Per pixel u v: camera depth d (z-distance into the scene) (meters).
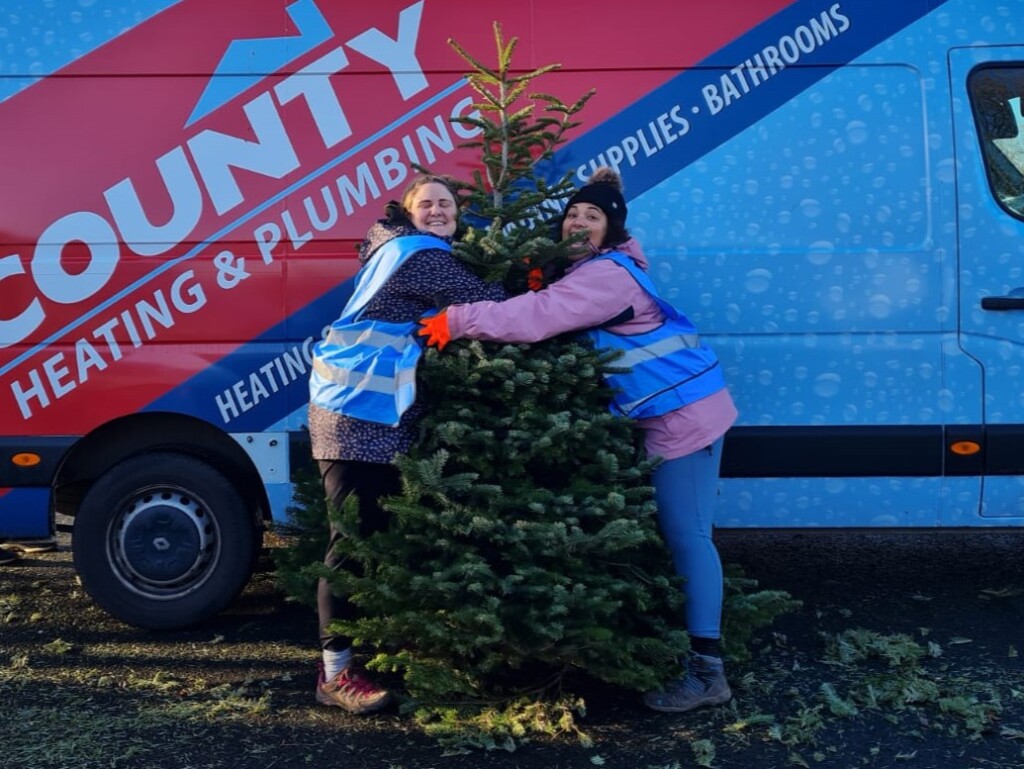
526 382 3.35
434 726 3.54
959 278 4.50
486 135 3.94
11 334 4.45
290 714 3.74
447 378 3.48
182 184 4.45
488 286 3.52
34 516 4.50
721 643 3.88
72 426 4.46
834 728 3.60
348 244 4.47
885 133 4.49
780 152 4.48
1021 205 4.52
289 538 5.13
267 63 4.45
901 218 4.49
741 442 4.50
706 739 3.51
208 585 4.53
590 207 3.65
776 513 4.54
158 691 3.94
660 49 4.47
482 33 4.47
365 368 3.44
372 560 3.53
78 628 4.64
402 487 3.54
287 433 4.48
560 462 3.49
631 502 3.60
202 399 4.46
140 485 4.49
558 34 4.46
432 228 3.61
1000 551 5.83
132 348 4.46
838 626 4.59
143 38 4.45
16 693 3.92
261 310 4.45
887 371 4.51
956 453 4.51
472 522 3.31
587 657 3.52
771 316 4.50
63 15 4.45
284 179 4.46
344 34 4.46
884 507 4.54
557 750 3.46
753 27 4.48
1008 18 4.50
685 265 4.49
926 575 5.35
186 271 4.44
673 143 4.48
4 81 4.45
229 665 4.21
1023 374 4.51
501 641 3.40
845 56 4.48
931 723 3.63
